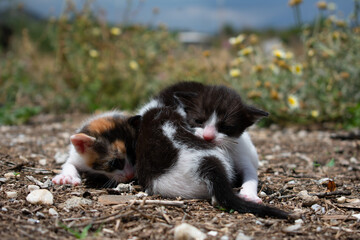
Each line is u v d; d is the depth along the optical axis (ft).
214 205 1.61
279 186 1.85
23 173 1.87
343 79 2.73
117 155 1.82
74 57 3.35
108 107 3.20
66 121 2.93
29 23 5.46
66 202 1.61
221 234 1.48
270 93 2.66
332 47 2.72
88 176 1.89
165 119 1.75
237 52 2.97
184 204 1.62
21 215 1.53
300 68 2.58
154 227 1.50
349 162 2.16
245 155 1.82
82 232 1.46
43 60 4.13
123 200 1.64
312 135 2.63
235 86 2.73
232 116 1.83
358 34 2.77
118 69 3.34
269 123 2.85
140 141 1.73
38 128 2.75
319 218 1.59
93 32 3.17
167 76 3.27
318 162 2.17
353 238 1.48
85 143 1.83
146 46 3.37
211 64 2.85
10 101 3.36
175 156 1.65
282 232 1.49
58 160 2.04
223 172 1.63
